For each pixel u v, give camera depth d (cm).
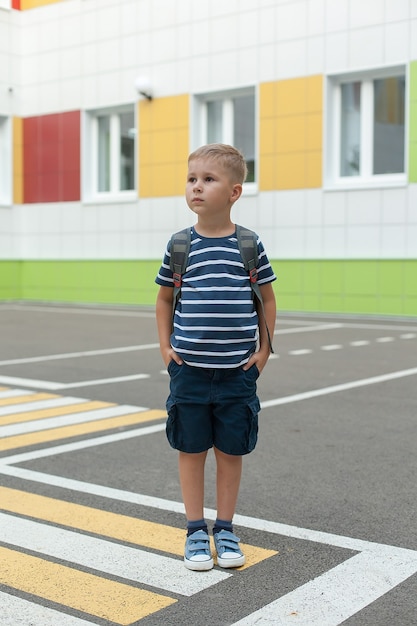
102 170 2105
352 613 293
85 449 550
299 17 1709
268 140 1764
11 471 493
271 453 537
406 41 1585
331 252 1695
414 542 368
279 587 316
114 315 1714
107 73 2030
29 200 2202
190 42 1877
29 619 288
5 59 2162
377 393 767
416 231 1594
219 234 330
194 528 345
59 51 2114
